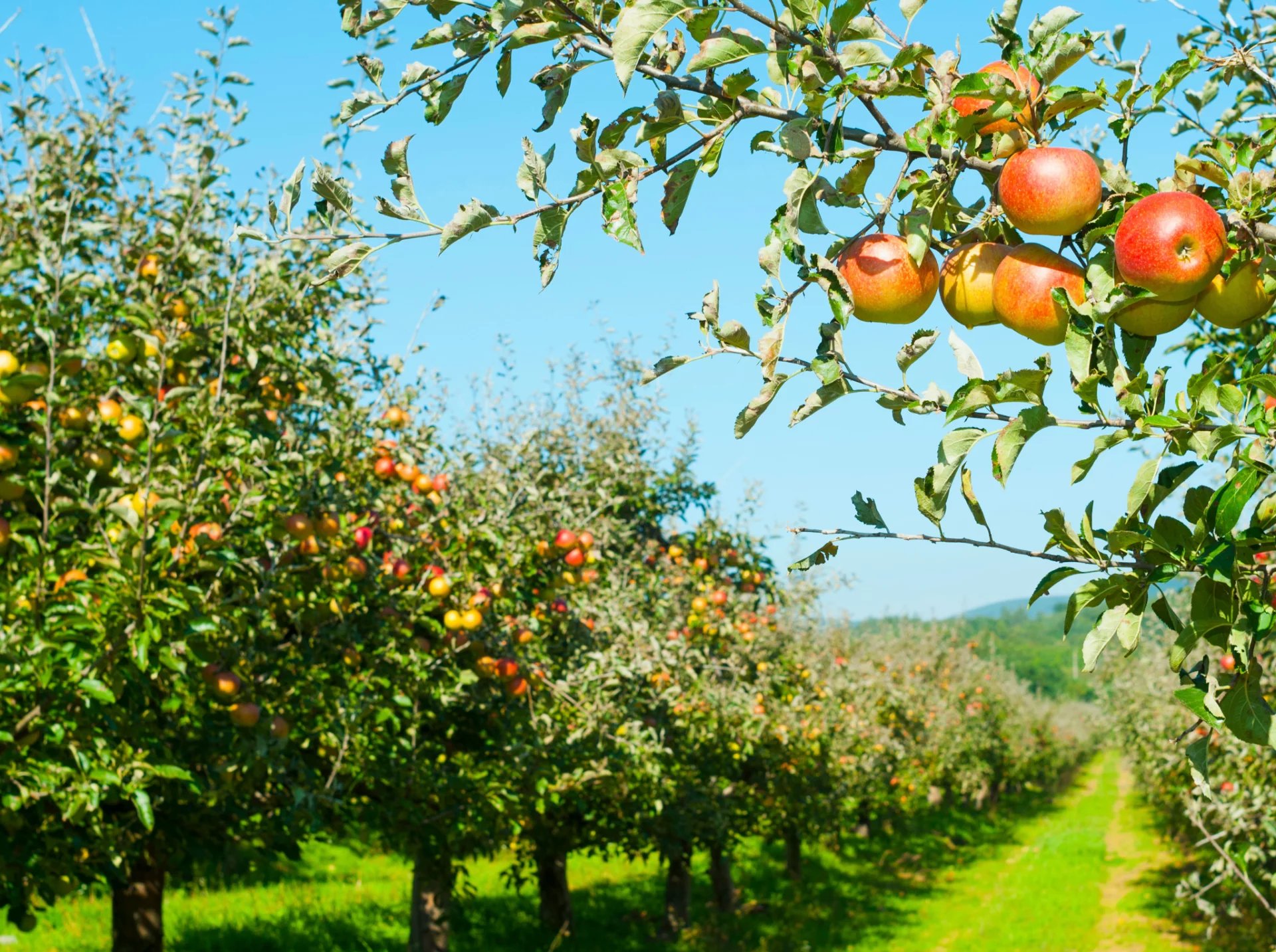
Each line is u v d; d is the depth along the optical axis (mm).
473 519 6426
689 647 10539
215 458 4312
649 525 13266
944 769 30016
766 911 16594
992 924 16844
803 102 1609
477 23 1651
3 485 3975
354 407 6027
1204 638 1724
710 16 1539
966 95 1543
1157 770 15617
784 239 1568
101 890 6098
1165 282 1491
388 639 5930
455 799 6777
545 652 7477
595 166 1674
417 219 1665
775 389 1583
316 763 5809
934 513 1611
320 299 6047
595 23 1679
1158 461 1594
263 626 4781
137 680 3971
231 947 10859
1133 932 15805
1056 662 90812
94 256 5309
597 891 16531
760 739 12969
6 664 3424
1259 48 2654
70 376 4371
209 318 4957
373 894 14203
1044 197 1539
